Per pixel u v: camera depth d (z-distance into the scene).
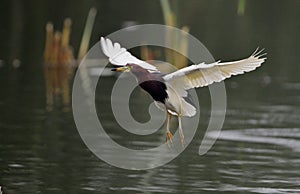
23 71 20.38
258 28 25.23
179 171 11.84
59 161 12.25
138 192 10.63
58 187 10.85
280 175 11.66
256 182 11.23
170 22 21.23
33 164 12.02
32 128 14.28
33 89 18.11
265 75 20.19
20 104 16.33
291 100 17.19
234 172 11.80
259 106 16.56
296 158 12.68
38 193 10.55
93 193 10.59
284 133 14.31
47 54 21.33
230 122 15.16
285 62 21.56
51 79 19.56
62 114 15.52
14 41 23.89
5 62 21.36
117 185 11.00
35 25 25.92
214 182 11.22
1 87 18.20
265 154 12.94
